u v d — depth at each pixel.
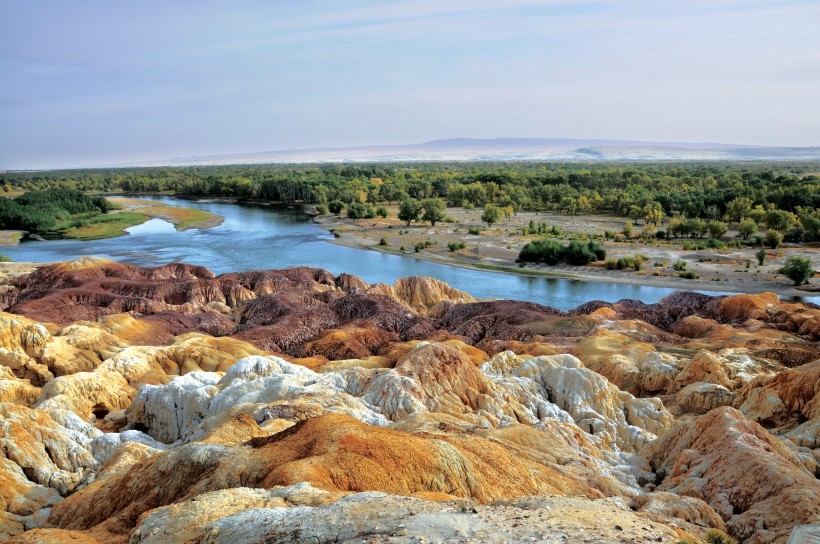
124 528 29.92
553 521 21.56
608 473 40.81
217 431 39.16
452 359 56.09
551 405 53.81
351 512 22.14
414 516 21.47
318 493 25.27
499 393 54.62
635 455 46.91
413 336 92.50
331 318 99.94
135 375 65.06
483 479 31.66
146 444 47.25
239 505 25.03
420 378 53.88
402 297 118.81
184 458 33.12
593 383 55.59
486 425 47.88
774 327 86.31
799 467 37.97
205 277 129.00
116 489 34.19
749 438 38.34
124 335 83.56
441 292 120.31
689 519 31.48
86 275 117.44
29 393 58.03
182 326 92.81
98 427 55.03
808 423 47.34
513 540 19.89
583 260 153.62
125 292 109.81
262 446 33.19
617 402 55.16
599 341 75.88
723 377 59.88
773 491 32.81
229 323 100.00
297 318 96.38
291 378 55.31
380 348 84.25
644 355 68.25
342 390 55.50
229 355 73.31
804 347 74.00
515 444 42.19
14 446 42.72
